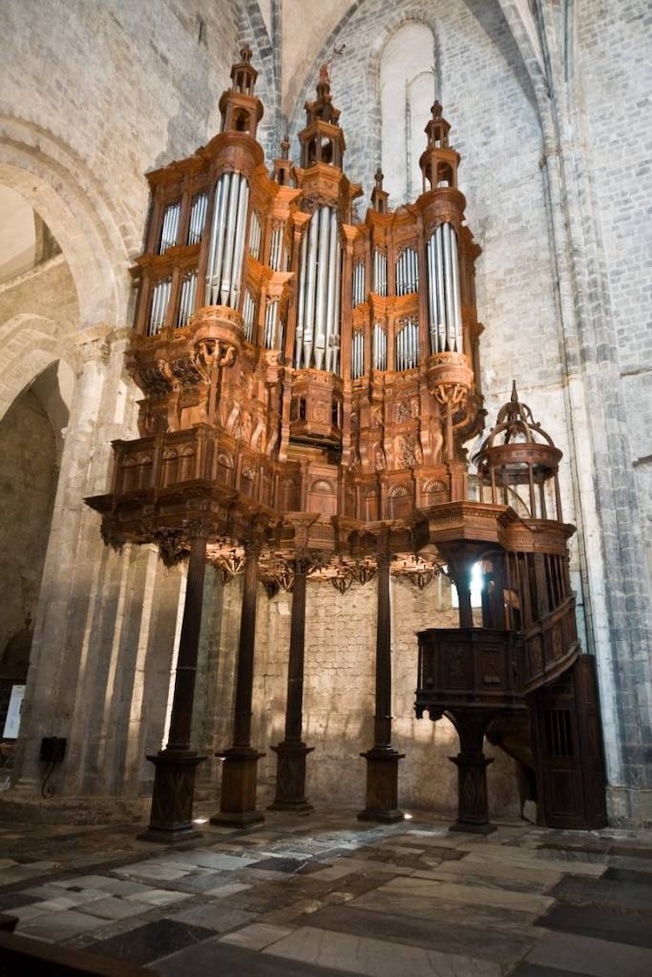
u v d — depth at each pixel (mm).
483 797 10805
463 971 4785
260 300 13297
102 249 13328
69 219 13250
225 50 18234
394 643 14688
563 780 11469
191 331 11750
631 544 12891
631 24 16484
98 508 11367
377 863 8258
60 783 10812
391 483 13156
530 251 15953
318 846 9242
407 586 14852
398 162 19109
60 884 6797
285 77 20125
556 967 4891
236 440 11578
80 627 11555
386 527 12602
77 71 12953
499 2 16656
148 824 10500
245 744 11281
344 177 15656
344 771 14242
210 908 6160
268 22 19047
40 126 12008
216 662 14711
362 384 14148
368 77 20094
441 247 14258
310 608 15547
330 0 20578
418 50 19938
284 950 5129
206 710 14492
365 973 4723
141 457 11523
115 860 7977
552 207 15602
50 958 2293
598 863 8523
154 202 14055
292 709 12672
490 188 17016
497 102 17781
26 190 12922
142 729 11844
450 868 8070
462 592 10891
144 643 12047
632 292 14562
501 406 15180
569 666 11195
